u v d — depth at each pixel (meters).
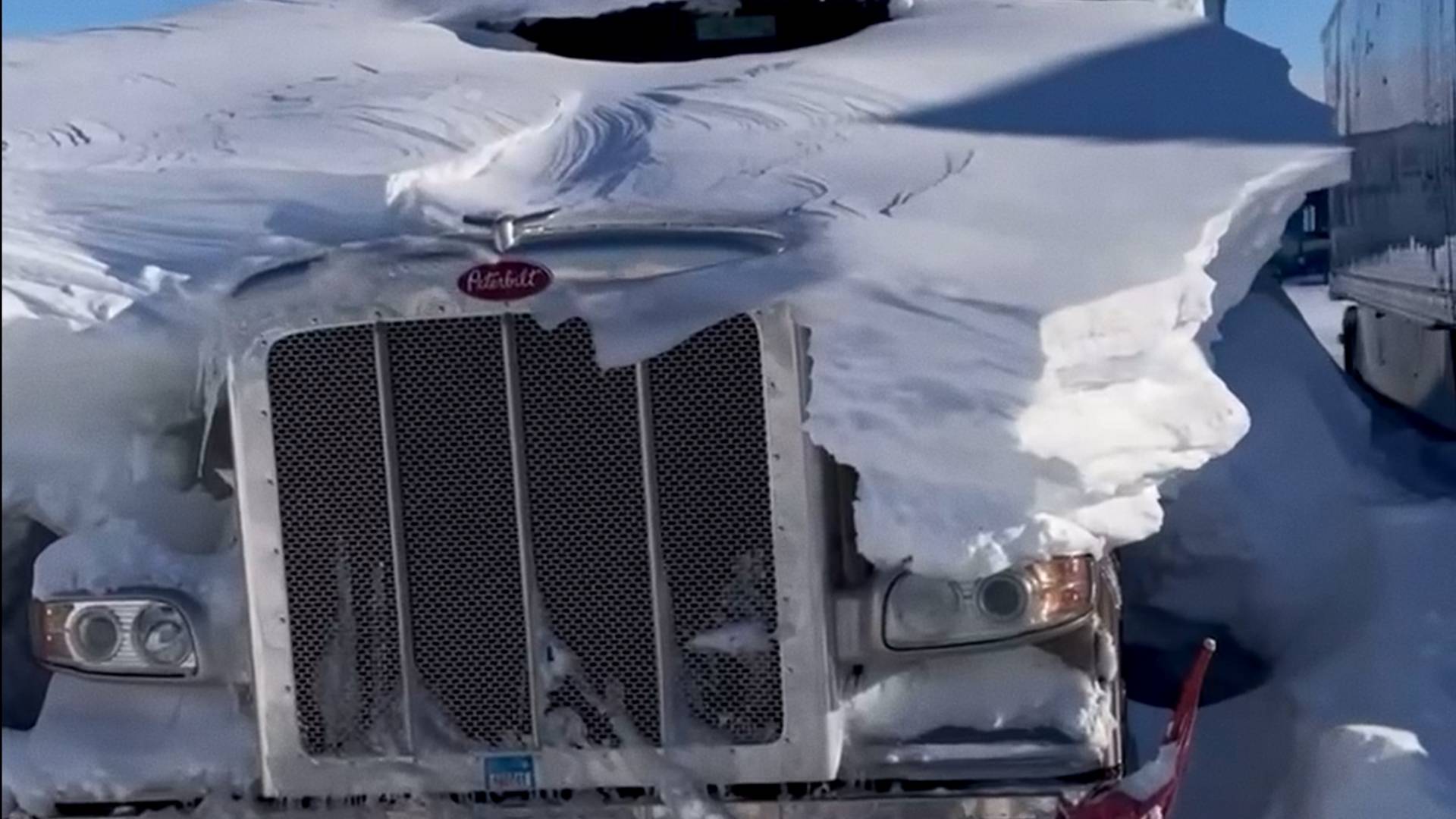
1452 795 3.56
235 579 3.45
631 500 3.28
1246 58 5.44
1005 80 5.19
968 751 3.25
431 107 5.00
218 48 5.98
